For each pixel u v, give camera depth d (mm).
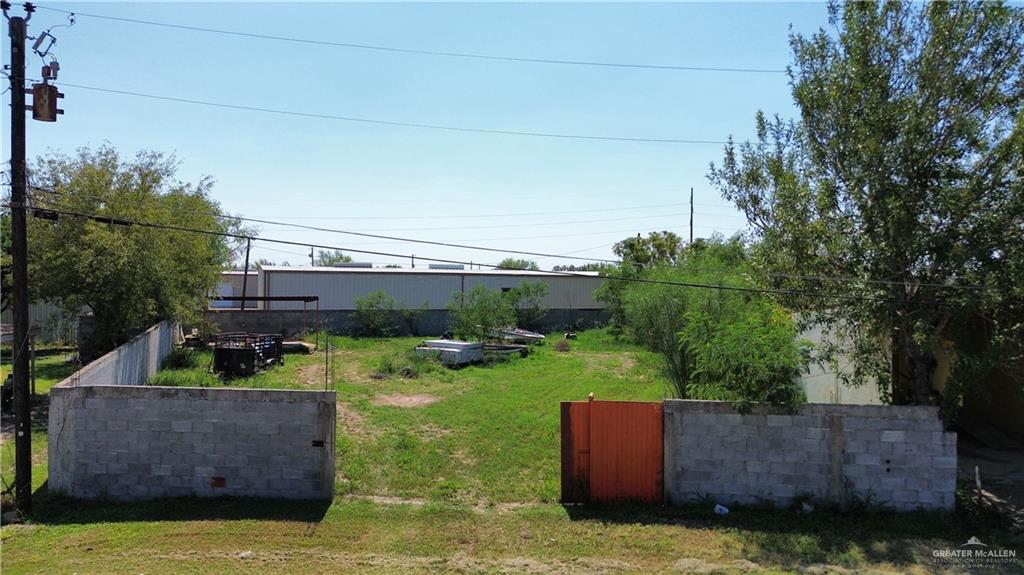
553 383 20359
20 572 7848
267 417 10414
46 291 17562
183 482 10484
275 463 10398
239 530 9141
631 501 10125
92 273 17000
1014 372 10320
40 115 10336
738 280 14219
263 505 10102
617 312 33906
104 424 10500
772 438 9844
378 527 9266
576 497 10180
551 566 8102
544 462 12023
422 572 7910
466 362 24641
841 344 11477
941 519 9344
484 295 31047
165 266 18578
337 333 34438
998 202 9625
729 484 9938
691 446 10039
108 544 8695
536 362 25656
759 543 8664
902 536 8852
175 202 21609
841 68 10328
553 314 40062
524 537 8930
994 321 10055
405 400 17469
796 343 10281
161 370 21453
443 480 11141
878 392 12039
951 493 9492
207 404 10461
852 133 10227
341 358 25938
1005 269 9391
